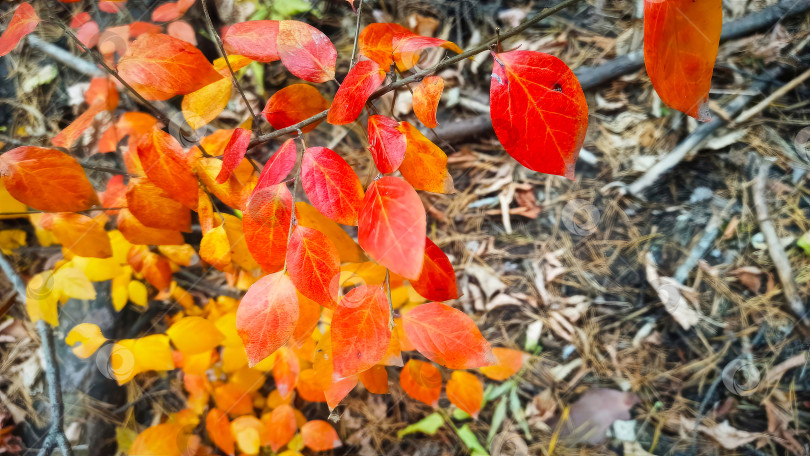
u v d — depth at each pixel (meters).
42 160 0.33
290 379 0.42
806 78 0.60
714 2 0.19
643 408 0.54
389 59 0.32
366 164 0.63
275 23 0.33
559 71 0.24
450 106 0.67
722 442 0.52
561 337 0.58
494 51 0.28
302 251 0.28
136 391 0.54
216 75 0.33
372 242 0.25
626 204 0.61
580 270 0.60
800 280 0.55
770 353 0.54
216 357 0.46
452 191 0.32
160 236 0.39
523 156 0.26
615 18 0.66
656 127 0.63
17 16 0.34
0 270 0.55
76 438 0.52
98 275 0.44
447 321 0.30
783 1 0.62
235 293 0.58
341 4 0.70
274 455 0.48
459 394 0.47
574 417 0.54
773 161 0.59
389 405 0.56
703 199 0.60
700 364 0.55
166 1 0.58
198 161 0.35
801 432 0.51
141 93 0.33
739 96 0.61
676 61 0.21
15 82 0.66
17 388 0.54
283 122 0.37
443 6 0.69
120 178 0.41
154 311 0.56
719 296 0.57
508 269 0.61
